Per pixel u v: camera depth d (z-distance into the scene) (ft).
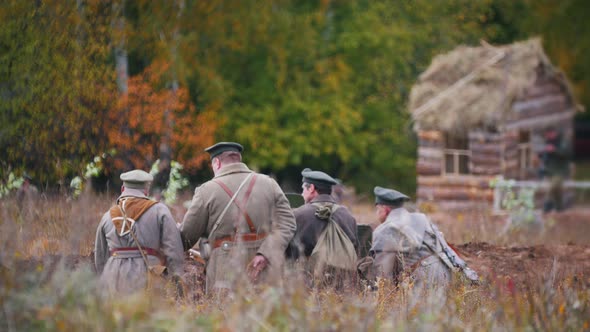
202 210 68.69
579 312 52.31
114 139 133.49
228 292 60.39
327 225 74.59
